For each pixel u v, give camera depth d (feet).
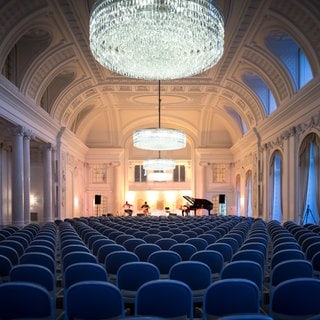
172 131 52.90
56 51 47.52
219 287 10.38
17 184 46.88
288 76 49.47
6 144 58.70
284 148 54.60
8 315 10.12
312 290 10.27
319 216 42.11
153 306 10.43
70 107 67.92
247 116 71.87
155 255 17.12
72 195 77.71
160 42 28.86
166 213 97.14
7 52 39.88
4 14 36.17
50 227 36.94
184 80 62.03
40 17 39.45
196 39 27.99
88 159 91.35
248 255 17.26
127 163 94.02
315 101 42.55
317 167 42.80
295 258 17.56
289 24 39.45
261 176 68.44
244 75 59.67
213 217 61.52
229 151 91.56
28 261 16.65
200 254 17.24
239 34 44.57
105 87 65.57
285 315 10.48
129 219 55.01
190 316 10.71
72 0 36.45
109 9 25.59
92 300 10.17
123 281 13.96
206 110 83.30
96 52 29.32
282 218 55.52
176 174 97.40
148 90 67.26
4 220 58.44
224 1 37.81
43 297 10.11
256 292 10.43
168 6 25.31
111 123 88.17
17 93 43.80
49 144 62.49
